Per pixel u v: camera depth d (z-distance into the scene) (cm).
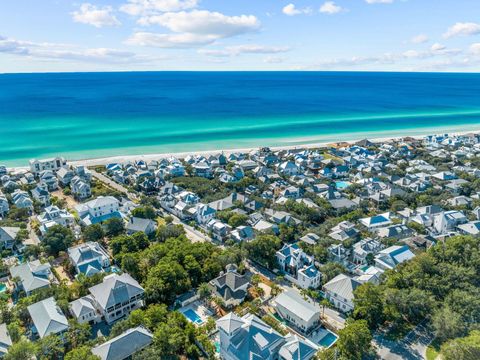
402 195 15325
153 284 8862
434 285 8731
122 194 16038
